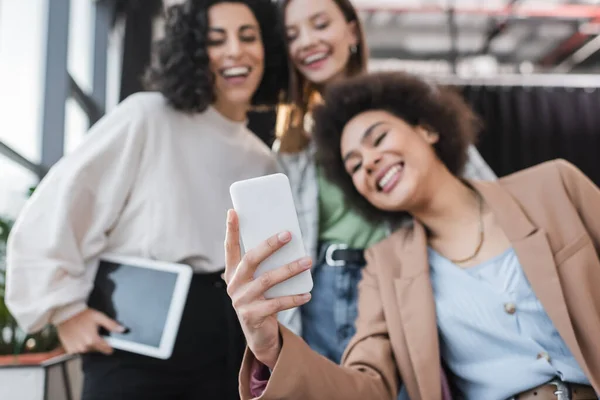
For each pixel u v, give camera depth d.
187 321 1.38
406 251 1.20
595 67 5.32
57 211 1.33
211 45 1.57
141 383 1.34
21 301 1.30
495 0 4.40
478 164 1.64
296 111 1.76
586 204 1.14
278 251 0.81
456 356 1.09
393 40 4.97
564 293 1.04
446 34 4.84
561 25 4.67
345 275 1.46
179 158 1.47
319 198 1.56
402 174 1.18
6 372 1.59
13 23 2.04
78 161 1.39
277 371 0.85
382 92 1.28
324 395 0.89
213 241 1.47
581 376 0.99
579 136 4.58
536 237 1.07
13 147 1.98
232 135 1.62
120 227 1.43
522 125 4.56
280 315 1.45
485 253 1.13
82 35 2.94
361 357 1.09
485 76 4.46
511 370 1.03
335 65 1.74
